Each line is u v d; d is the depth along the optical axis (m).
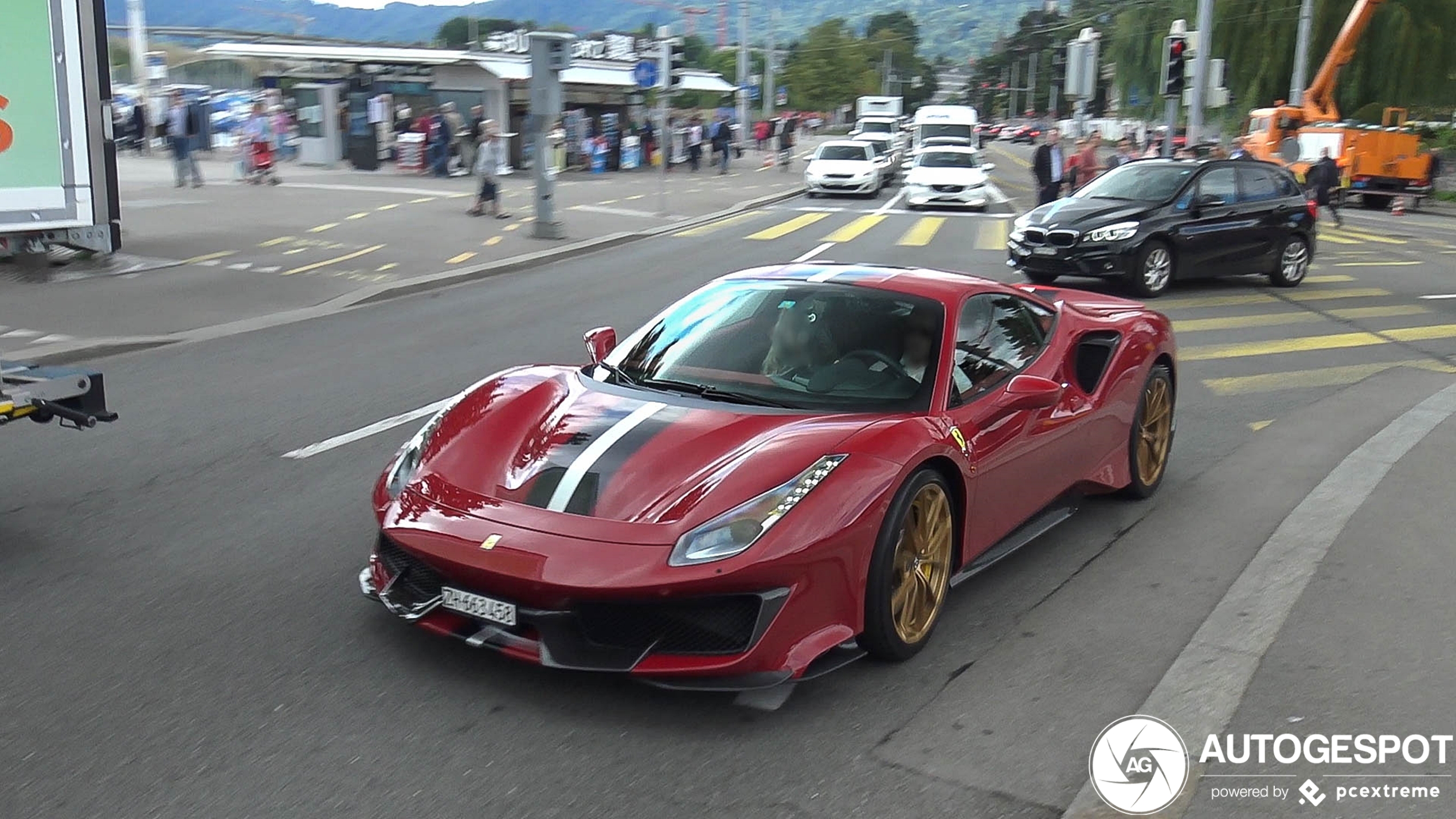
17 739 3.44
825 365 4.52
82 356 9.57
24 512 5.67
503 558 3.57
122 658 4.00
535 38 18.09
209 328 10.98
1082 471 5.36
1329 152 29.22
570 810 3.11
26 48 8.16
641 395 4.44
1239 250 14.40
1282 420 7.85
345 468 6.49
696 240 19.94
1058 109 134.62
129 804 3.10
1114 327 5.77
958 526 4.36
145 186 24.31
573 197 26.28
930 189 26.34
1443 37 38.88
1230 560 5.18
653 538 3.55
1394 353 10.38
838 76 111.81
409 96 32.66
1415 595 4.71
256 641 4.16
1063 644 4.26
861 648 3.96
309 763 3.32
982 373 4.71
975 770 3.37
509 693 3.77
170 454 6.73
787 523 3.58
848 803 3.18
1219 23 42.28
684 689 3.57
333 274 14.30
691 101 89.12
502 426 4.23
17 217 8.27
